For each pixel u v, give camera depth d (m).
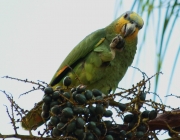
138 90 5.71
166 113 5.95
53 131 5.56
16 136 5.34
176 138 5.89
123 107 5.77
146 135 5.88
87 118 5.71
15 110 5.44
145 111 5.83
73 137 5.54
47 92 5.74
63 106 5.70
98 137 5.60
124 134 5.76
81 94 5.68
